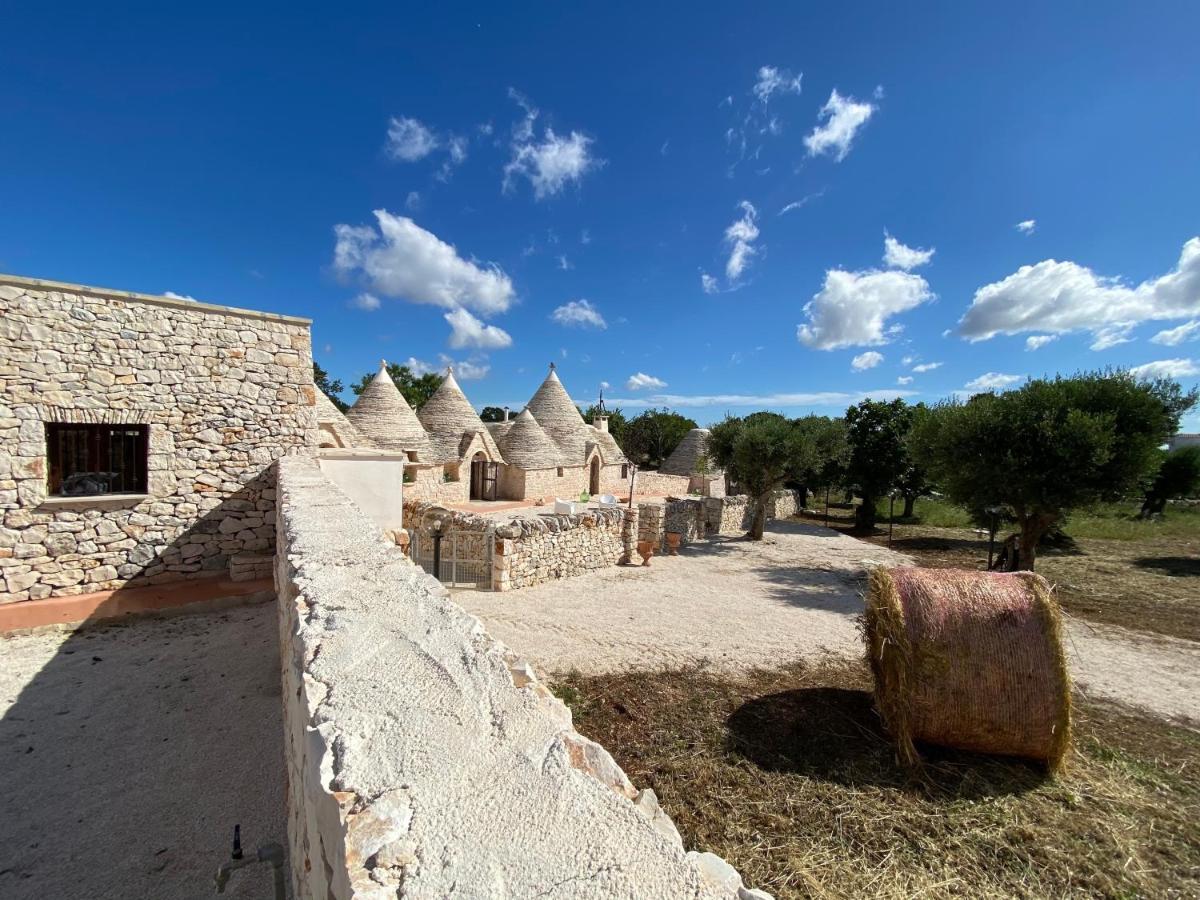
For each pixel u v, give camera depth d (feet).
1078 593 40.70
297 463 31.76
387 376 79.97
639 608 35.29
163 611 27.22
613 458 113.29
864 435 77.30
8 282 26.53
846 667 26.16
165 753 16.28
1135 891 12.56
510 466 92.43
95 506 29.09
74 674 21.20
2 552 26.86
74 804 14.02
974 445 41.47
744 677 24.70
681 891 3.64
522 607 34.65
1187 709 22.31
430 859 3.78
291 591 10.93
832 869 12.96
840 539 66.69
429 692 6.20
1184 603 38.22
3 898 11.13
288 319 34.76
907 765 17.60
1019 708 17.22
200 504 32.07
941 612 18.25
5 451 26.76
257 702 19.22
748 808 15.23
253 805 14.19
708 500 69.87
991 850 13.78
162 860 12.32
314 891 5.42
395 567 11.44
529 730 5.47
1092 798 16.08
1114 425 36.32
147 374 30.25
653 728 19.79
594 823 4.19
